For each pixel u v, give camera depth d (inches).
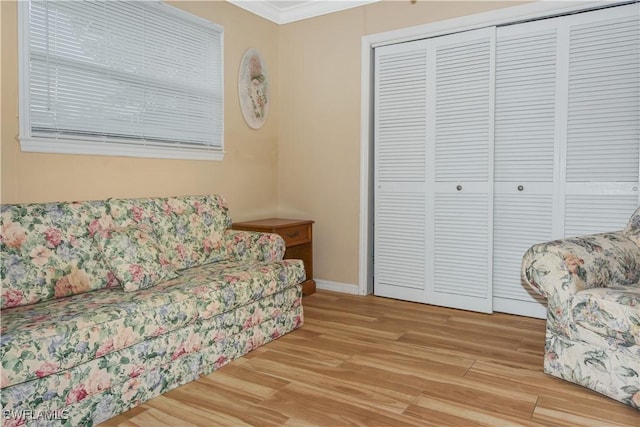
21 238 78.9
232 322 90.3
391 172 140.3
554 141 116.2
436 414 69.9
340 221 149.8
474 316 122.6
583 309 75.2
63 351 61.4
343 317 121.2
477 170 125.5
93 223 90.4
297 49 155.6
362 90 142.3
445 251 131.8
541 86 117.3
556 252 79.9
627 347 70.1
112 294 80.4
